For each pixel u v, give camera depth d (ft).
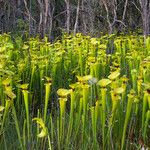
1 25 30.27
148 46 16.55
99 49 15.53
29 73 13.19
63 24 31.50
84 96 7.74
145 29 22.57
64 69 14.60
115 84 7.68
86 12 25.43
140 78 8.53
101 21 26.89
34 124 10.27
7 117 9.12
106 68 14.16
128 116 7.64
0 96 9.53
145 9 22.79
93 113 7.61
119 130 8.26
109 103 8.50
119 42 16.93
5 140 8.72
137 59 12.88
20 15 31.71
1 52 11.80
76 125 8.20
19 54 16.05
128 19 29.58
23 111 10.72
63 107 7.55
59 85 13.88
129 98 7.52
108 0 25.14
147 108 8.45
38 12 31.40
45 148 8.66
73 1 30.91
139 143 8.55
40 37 25.59
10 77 9.57
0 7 30.37
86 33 25.20
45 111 8.05
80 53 13.97
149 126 8.70
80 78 7.68
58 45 17.62
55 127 9.91
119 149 8.30
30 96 11.60
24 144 7.79
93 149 7.84
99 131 9.00
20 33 28.19
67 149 8.06
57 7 31.27
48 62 13.79
